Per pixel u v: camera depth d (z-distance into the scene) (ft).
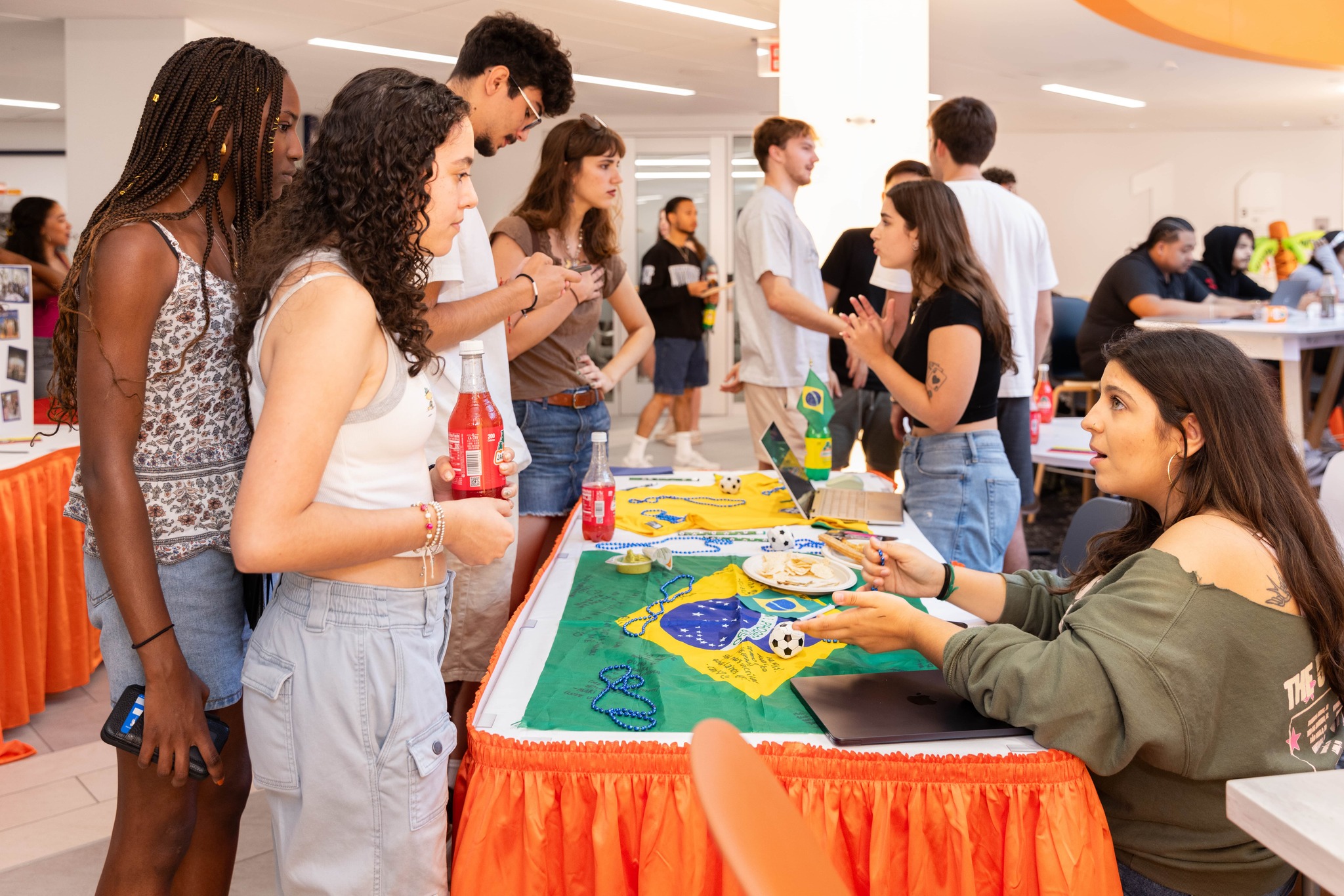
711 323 22.38
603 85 25.35
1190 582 3.64
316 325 3.20
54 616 9.47
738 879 1.85
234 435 4.29
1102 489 4.25
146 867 4.15
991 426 7.33
